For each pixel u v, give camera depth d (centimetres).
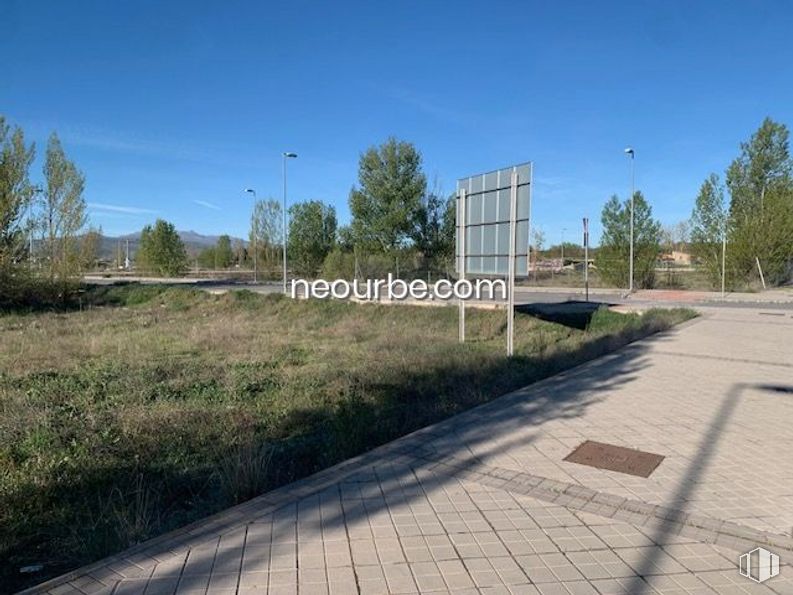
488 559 317
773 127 3123
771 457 487
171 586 290
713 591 286
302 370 995
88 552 357
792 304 2247
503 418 612
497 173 1216
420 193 3572
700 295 2697
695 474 446
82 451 545
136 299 2692
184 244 6588
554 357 998
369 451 511
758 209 3094
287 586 290
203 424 646
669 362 943
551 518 369
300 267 4397
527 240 1080
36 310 2381
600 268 3341
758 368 895
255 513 377
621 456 490
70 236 2550
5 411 684
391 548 330
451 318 1761
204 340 1392
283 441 598
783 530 351
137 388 836
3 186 2316
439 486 423
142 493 450
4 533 392
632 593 284
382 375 888
